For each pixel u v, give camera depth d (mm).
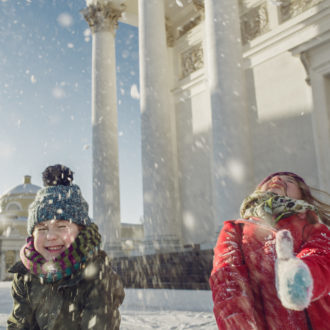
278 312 1240
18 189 47094
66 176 1626
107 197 18391
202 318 5246
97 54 20047
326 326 1178
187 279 11859
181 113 19266
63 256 1471
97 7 20219
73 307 1497
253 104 15273
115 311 1538
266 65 14984
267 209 1373
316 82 12992
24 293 1588
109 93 19688
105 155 18859
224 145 12398
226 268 1314
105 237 17906
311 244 1227
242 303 1221
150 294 9719
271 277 1271
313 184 12930
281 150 14086
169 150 16344
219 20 13289
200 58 18781
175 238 15547
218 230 12023
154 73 16734
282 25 14328
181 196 18562
